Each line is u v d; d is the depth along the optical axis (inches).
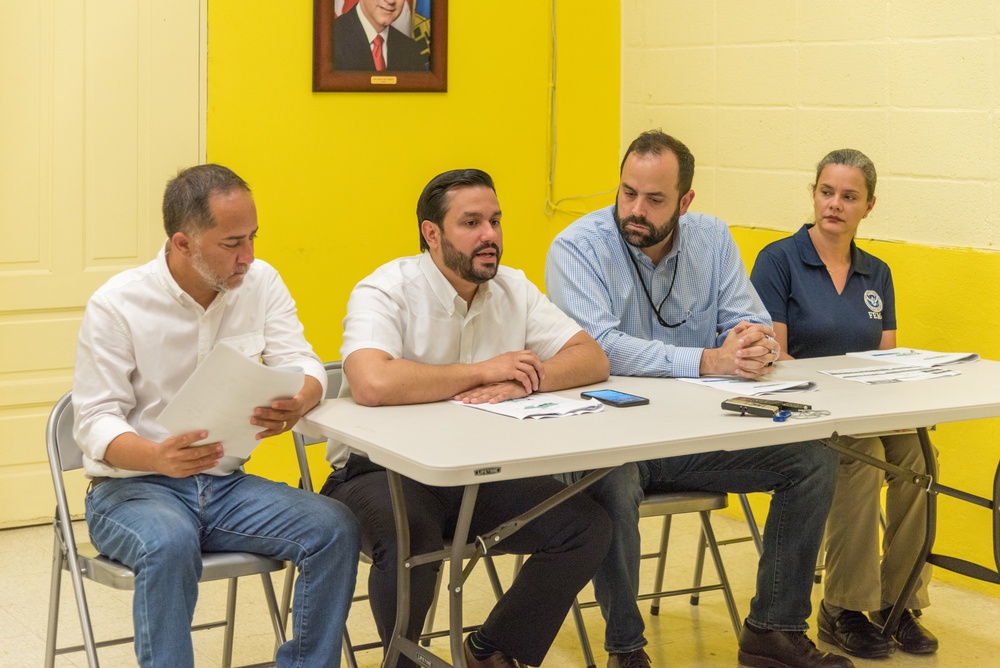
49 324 163.2
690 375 117.5
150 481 99.1
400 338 110.0
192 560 92.3
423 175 185.0
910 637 129.4
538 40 191.3
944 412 102.1
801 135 168.1
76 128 161.3
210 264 96.3
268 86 171.9
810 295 140.3
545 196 195.2
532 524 102.3
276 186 174.1
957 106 146.9
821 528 117.4
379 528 100.9
